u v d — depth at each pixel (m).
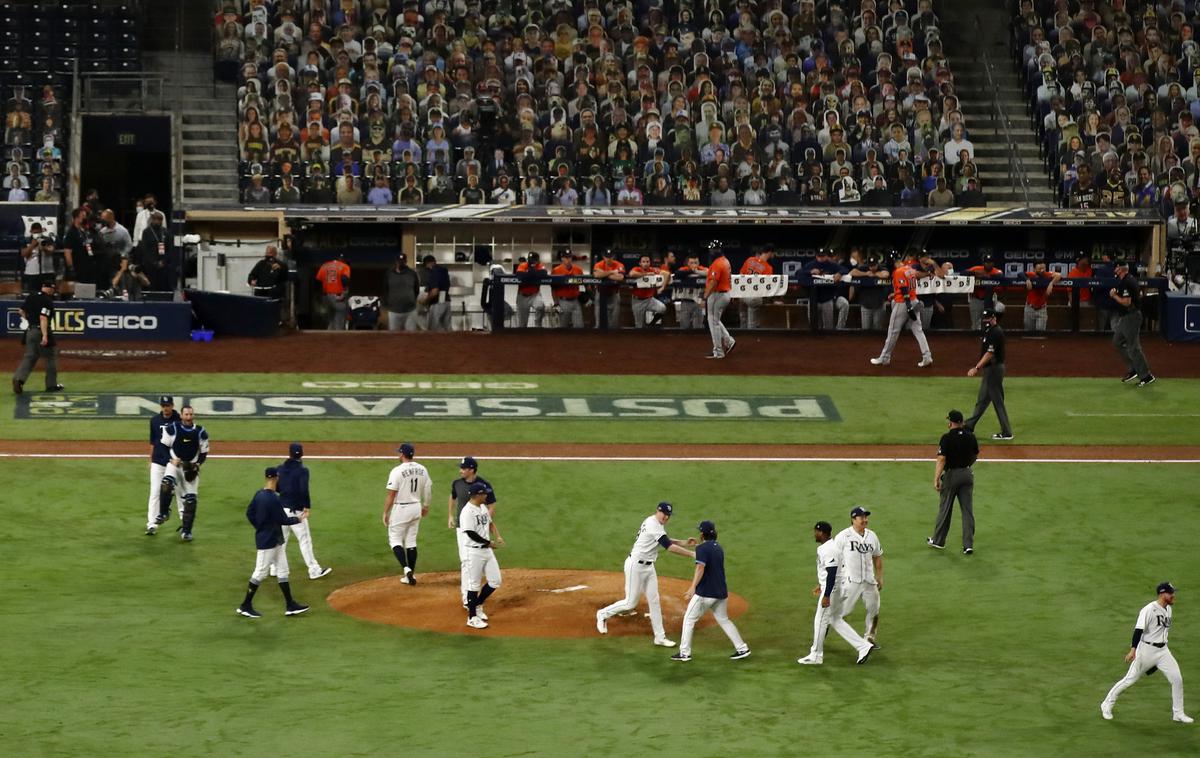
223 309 166.12
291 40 199.50
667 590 99.75
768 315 174.12
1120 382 152.62
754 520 114.69
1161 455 130.25
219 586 98.69
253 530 110.25
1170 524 113.44
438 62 196.88
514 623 92.25
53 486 117.56
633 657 86.31
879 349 164.12
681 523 113.88
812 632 91.75
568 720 75.81
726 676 83.25
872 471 125.56
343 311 172.25
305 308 180.38
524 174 187.25
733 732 74.62
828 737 74.12
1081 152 196.50
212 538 108.38
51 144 184.00
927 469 126.25
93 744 71.44
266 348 161.12
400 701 78.25
